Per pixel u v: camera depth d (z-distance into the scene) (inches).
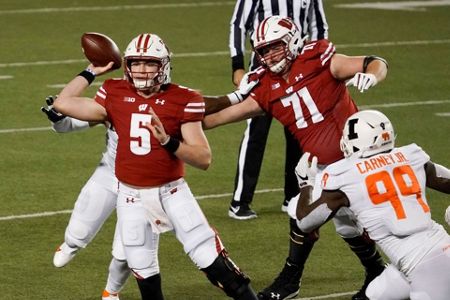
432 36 1990.7
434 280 703.1
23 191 1115.9
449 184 742.5
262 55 795.4
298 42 797.9
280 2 1028.5
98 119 751.7
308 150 814.5
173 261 930.7
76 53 1777.8
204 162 728.3
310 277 891.4
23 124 1378.0
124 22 2053.4
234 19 1043.3
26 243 966.4
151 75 722.2
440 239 713.0
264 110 820.0
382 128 725.3
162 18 2108.8
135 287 874.1
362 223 724.0
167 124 731.4
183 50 1831.9
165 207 742.5
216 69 1697.8
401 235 710.5
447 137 1346.0
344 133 731.4
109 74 1644.9
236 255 946.1
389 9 2252.7
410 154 735.1
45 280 879.7
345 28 2046.0
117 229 791.1
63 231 1000.9
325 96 801.6
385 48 1879.9
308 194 740.7
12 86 1560.0
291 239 828.0
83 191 809.5
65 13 2127.2
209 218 1047.6
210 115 810.8
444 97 1551.4
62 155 1251.8
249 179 1043.9
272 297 833.5
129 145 735.1
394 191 714.8
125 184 743.7
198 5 2257.6
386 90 1587.1
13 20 2049.7
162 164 732.7
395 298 721.0
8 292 850.1
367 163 721.6
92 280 881.5
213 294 853.8
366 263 830.5
